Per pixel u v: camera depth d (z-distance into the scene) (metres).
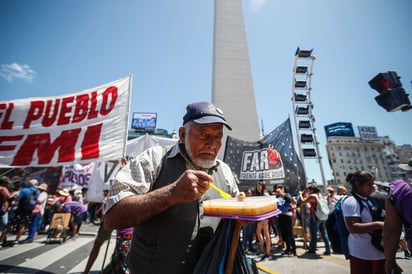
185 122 1.19
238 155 6.89
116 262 2.92
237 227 0.89
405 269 3.81
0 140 3.91
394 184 1.54
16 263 4.20
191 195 0.75
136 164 1.06
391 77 2.97
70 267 3.99
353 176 2.23
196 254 1.01
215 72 14.16
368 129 74.94
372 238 1.97
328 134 60.31
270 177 6.30
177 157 1.18
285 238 5.14
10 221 6.18
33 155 3.82
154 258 0.97
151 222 1.01
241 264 0.92
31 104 4.11
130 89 4.06
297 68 16.06
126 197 0.88
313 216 5.17
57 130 3.95
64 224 6.30
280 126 6.71
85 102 4.10
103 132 3.84
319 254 5.04
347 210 2.09
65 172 11.15
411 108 2.86
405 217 1.41
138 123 53.53
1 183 5.65
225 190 1.28
